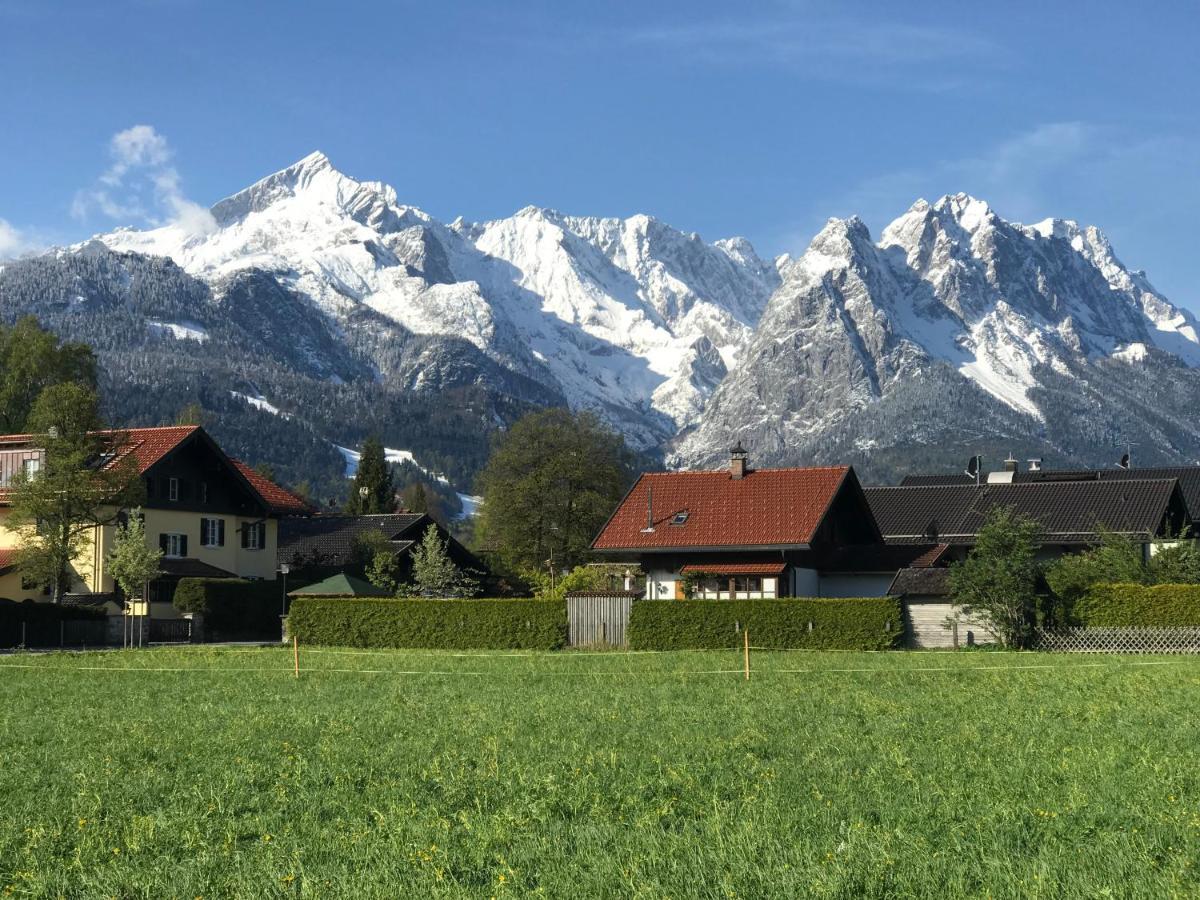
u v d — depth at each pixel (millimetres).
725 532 65375
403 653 52562
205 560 77625
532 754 22125
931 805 16922
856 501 71312
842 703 30250
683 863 14109
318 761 22000
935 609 53156
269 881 13906
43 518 65438
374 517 93312
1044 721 26203
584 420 108750
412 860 14562
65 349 106875
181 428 76500
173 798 18859
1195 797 17375
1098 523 64625
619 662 45438
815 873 13484
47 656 52375
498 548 107500
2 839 16391
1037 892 12719
